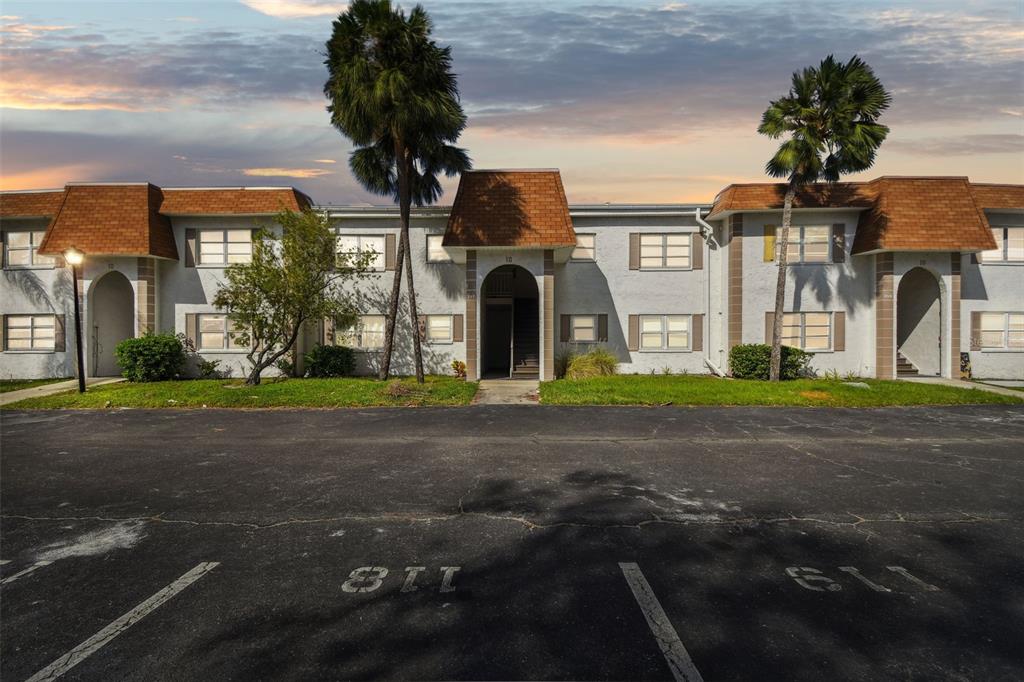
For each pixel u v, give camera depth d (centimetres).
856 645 415
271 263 1791
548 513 699
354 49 1653
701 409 1453
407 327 2153
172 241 2081
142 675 378
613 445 1079
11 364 2070
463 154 1919
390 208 2123
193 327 2088
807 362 2034
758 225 2020
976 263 2088
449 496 770
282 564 554
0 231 2105
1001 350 2086
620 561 558
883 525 664
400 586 505
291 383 1795
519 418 1343
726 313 2069
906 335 2212
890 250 1919
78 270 2025
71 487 818
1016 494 783
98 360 2158
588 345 2167
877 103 1708
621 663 389
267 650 406
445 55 1731
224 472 896
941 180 1980
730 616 455
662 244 2169
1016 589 506
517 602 475
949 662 395
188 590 500
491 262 1922
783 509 717
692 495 774
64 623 446
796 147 1730
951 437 1152
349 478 859
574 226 2167
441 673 378
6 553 584
